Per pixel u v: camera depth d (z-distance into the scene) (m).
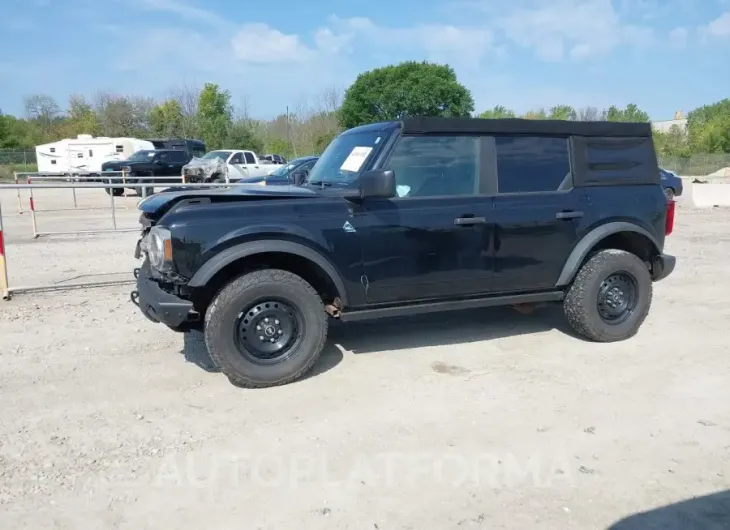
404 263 5.02
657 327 6.38
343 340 5.94
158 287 4.73
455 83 51.50
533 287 5.57
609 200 5.72
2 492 3.34
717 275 9.13
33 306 7.16
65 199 25.30
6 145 62.75
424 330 6.25
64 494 3.33
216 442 3.90
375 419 4.21
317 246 4.73
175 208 4.55
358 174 5.07
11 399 4.56
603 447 3.82
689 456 3.72
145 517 3.13
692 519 3.10
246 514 3.15
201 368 5.19
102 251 11.23
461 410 4.35
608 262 5.66
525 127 5.49
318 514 3.14
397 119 5.23
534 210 5.41
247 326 4.67
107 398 4.58
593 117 69.56
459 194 5.23
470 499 3.27
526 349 5.67
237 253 4.50
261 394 4.65
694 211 19.84
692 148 65.06
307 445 3.86
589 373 5.06
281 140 54.19
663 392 4.68
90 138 37.00
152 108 62.22
